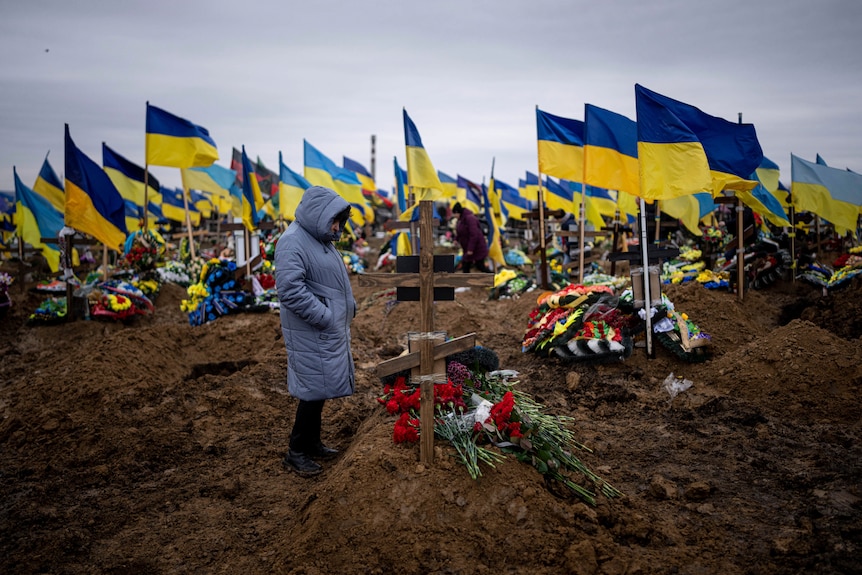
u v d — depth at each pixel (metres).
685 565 3.63
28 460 5.63
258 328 9.70
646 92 7.25
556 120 11.05
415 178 11.99
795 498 4.38
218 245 23.44
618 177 8.94
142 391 6.82
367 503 3.99
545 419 5.09
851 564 3.48
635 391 6.83
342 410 6.55
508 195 25.11
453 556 3.71
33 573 3.88
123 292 12.43
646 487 4.67
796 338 6.68
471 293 15.45
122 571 3.87
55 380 6.95
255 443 5.86
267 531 4.28
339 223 4.93
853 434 5.41
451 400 4.76
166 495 4.86
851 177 11.48
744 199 9.45
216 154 13.12
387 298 12.49
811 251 15.77
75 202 11.52
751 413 5.95
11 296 14.06
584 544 3.68
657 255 7.49
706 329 8.13
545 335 8.23
